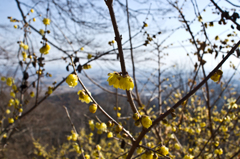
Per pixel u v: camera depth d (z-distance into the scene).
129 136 1.30
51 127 12.49
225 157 4.33
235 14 1.82
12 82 2.70
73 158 8.26
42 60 2.39
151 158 1.24
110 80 1.06
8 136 3.14
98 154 1.99
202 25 2.27
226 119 2.19
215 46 2.29
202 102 4.68
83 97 1.08
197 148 3.99
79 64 1.96
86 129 11.03
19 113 2.84
